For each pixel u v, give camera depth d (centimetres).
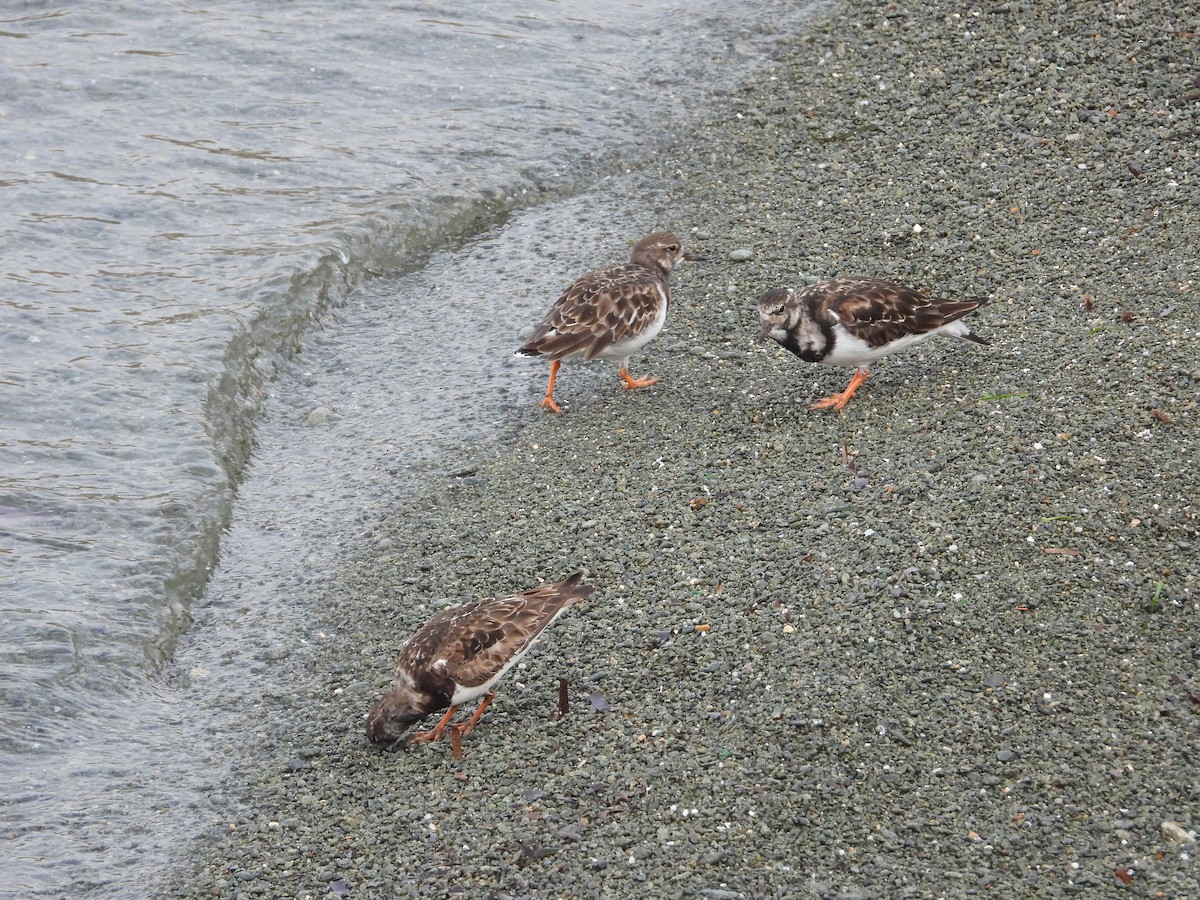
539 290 1680
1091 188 1611
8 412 1457
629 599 1160
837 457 1288
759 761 978
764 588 1142
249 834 998
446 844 952
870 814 926
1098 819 901
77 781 1066
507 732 1046
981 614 1073
